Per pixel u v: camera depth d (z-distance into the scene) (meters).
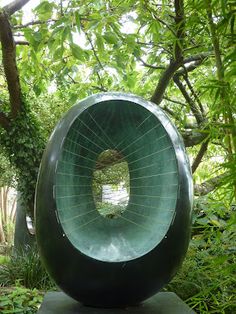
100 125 2.41
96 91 5.41
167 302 2.42
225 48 2.31
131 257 2.18
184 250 2.26
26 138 5.73
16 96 5.54
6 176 7.44
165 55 5.33
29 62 5.17
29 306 3.50
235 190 1.96
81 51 4.05
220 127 2.17
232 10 1.89
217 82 1.97
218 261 2.12
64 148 2.29
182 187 2.22
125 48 4.92
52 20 4.54
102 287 2.21
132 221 2.44
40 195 2.24
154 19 4.02
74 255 2.17
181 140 2.36
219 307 2.61
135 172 2.49
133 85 5.04
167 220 2.24
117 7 4.25
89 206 2.42
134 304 2.32
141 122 2.42
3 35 4.89
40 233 2.24
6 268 5.04
